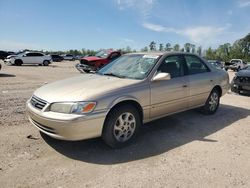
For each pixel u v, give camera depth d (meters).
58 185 2.91
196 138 4.53
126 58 5.26
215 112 6.36
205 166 3.46
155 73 4.50
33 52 27.27
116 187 2.90
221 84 6.20
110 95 3.76
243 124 5.48
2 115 5.43
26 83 10.87
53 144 4.03
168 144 4.21
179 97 4.93
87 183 2.97
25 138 4.21
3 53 41.72
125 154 3.79
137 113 4.17
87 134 3.58
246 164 3.55
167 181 3.05
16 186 2.86
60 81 4.55
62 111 3.53
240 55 82.94
